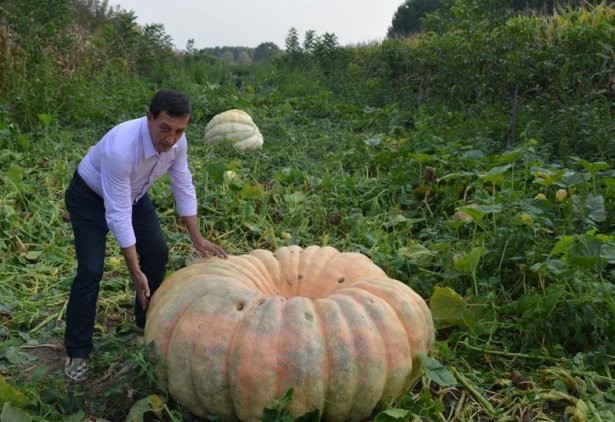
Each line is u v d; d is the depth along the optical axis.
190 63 21.14
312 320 3.17
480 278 4.94
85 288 3.60
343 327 3.18
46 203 6.50
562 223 5.52
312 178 7.72
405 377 3.31
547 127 8.45
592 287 4.38
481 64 9.16
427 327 3.55
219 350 3.16
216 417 3.30
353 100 13.98
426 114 11.62
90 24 21.95
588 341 4.32
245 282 3.56
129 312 4.70
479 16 9.30
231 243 6.10
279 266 3.82
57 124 9.43
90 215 3.59
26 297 4.87
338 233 6.51
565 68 8.65
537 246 4.91
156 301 3.59
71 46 13.84
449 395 3.84
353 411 3.24
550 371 3.93
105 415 3.47
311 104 13.38
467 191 6.61
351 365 3.13
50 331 4.40
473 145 8.57
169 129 3.23
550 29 9.98
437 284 4.98
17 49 10.89
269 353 3.09
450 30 11.90
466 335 4.40
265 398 3.08
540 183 5.85
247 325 3.16
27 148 8.11
